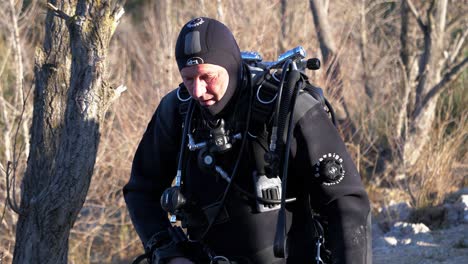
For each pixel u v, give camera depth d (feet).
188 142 26.78
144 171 28.78
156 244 27.53
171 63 84.38
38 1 99.50
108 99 33.63
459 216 69.97
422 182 77.61
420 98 92.22
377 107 91.76
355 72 102.32
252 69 26.73
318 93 26.43
